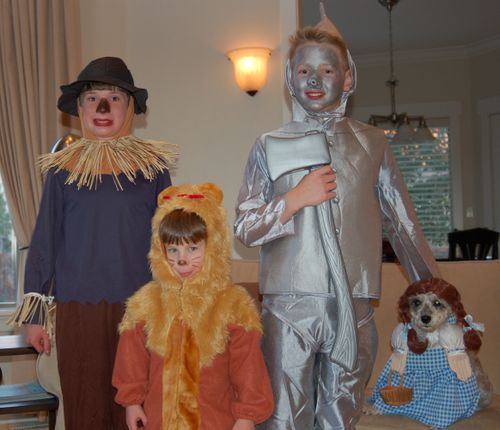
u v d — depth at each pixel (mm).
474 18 6348
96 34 4215
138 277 2098
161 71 4289
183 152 4250
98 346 2055
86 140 2195
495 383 2865
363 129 1978
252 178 2002
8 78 3824
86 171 2115
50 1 3945
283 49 4062
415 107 7570
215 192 1886
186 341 1743
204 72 4227
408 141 6074
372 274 1858
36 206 3838
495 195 7223
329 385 1858
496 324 2889
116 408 2070
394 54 7500
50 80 3932
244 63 4016
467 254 5762
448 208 7496
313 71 1912
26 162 3850
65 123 3918
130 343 1825
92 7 4207
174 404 1707
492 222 7242
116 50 4289
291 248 1859
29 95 3846
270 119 4098
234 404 1733
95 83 2201
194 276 1780
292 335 1834
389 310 2967
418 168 7566
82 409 2059
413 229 2021
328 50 1929
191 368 1727
